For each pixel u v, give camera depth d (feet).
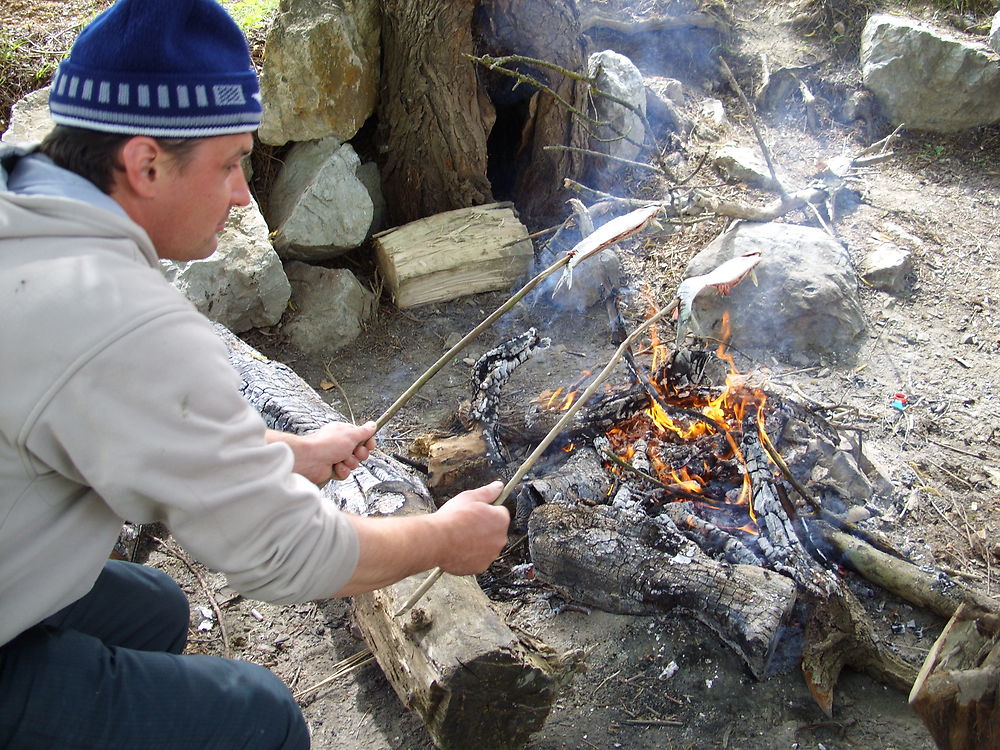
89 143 4.37
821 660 8.14
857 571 9.27
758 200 15.87
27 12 17.25
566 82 14.67
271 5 17.04
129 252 4.35
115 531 4.83
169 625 6.44
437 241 14.10
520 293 7.59
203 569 9.90
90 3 17.72
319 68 13.62
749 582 8.09
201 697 5.22
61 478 4.43
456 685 6.82
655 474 9.66
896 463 10.87
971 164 17.13
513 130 15.84
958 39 17.44
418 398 12.40
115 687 5.00
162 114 4.31
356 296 13.56
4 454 4.20
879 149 17.56
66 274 4.08
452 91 13.96
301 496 4.66
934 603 8.80
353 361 13.15
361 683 8.64
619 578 8.52
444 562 5.56
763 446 9.63
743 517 9.29
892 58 17.78
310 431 9.34
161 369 4.15
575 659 7.48
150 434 4.13
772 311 12.94
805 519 9.50
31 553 4.45
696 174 16.48
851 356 12.77
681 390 10.41
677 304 7.93
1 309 4.00
